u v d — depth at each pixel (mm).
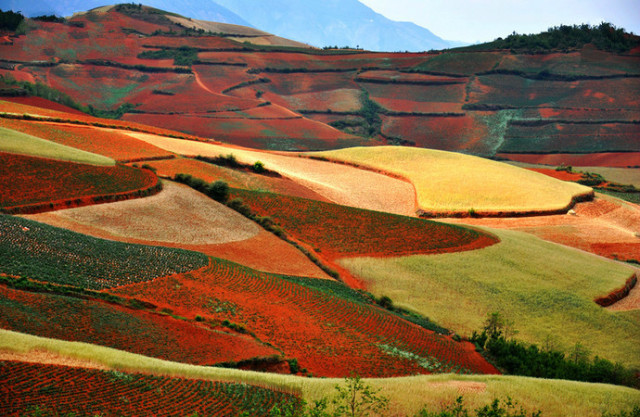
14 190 70062
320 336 48375
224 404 29000
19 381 26828
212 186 87938
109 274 49594
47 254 49844
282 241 77750
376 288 68688
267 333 46250
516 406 33438
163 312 44344
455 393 33875
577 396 36125
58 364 29000
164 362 32750
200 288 52031
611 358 59500
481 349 55969
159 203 79250
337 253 77438
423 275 72688
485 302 67562
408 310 63594
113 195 76375
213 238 72875
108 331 38188
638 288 79125
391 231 86375
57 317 38000
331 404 30250
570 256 86875
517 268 77688
